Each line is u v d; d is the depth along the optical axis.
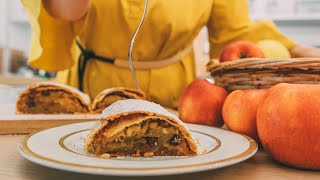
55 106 0.66
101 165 0.25
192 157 0.28
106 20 0.66
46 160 0.26
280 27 1.73
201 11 0.70
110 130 0.33
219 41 0.78
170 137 0.34
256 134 0.37
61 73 0.83
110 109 0.36
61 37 0.64
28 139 0.33
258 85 0.39
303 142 0.28
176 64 0.73
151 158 0.32
